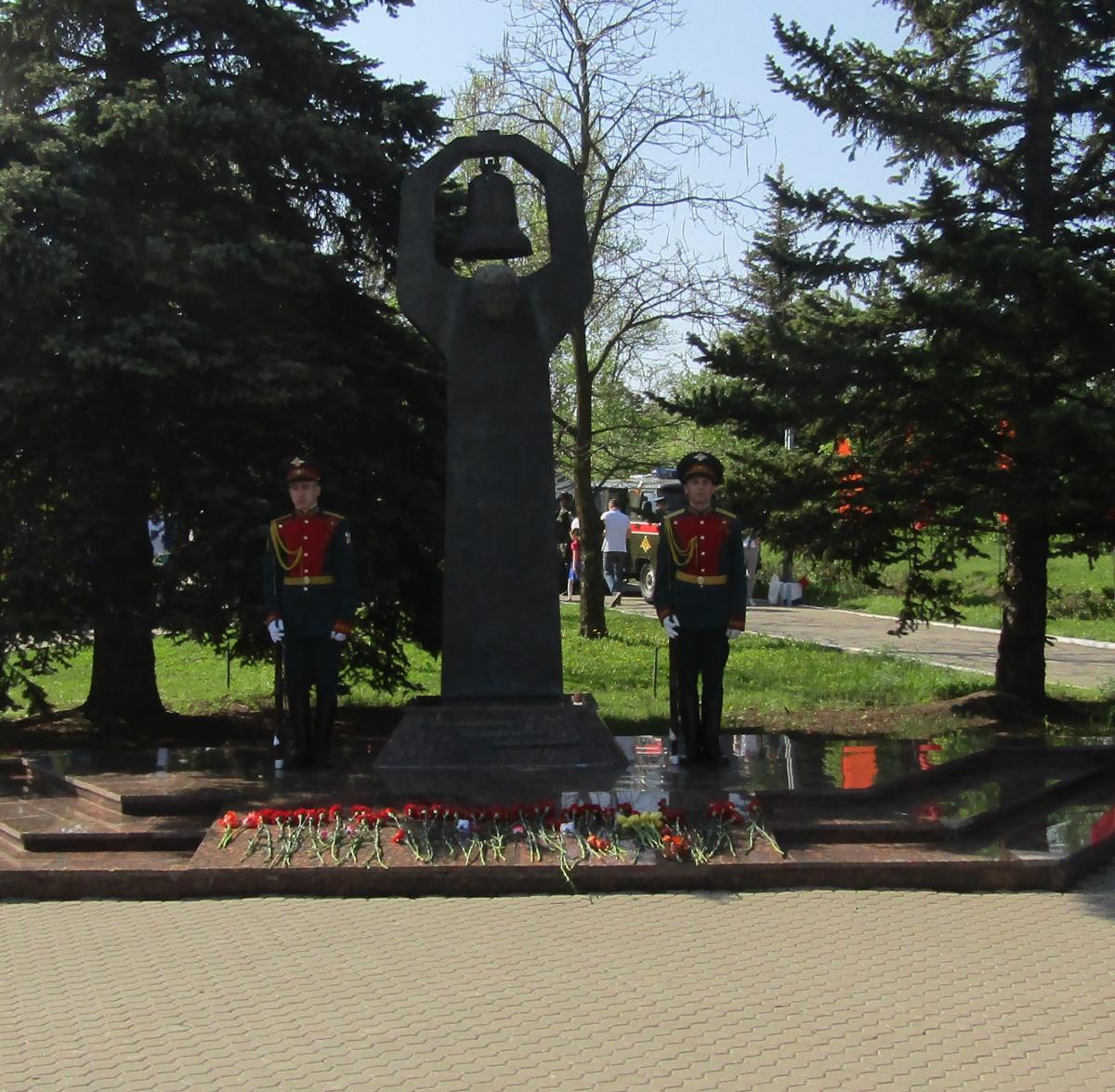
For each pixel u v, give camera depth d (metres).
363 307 12.04
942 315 10.91
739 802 7.98
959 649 19.92
